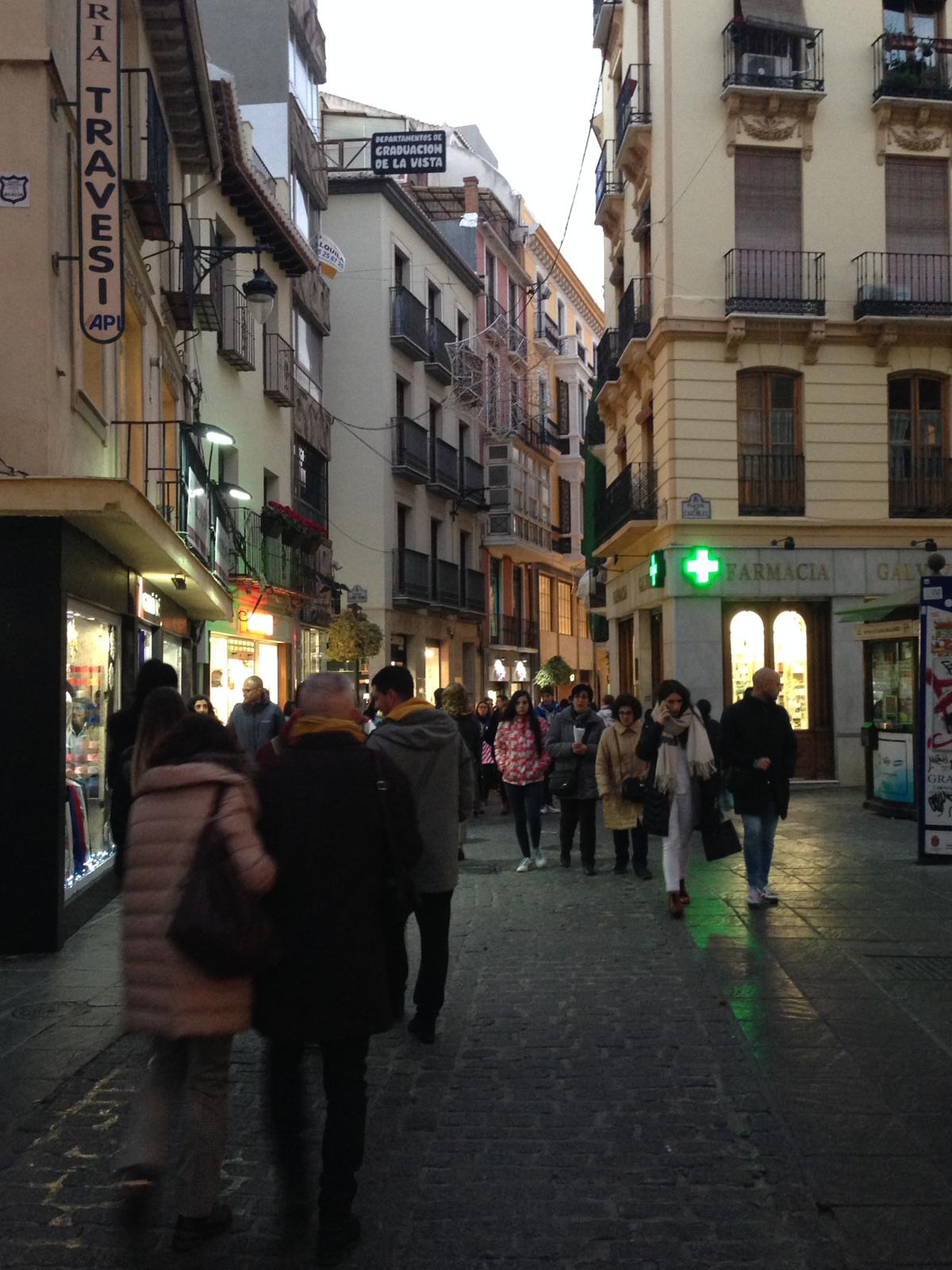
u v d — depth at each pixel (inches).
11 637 324.8
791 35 871.7
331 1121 151.9
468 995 279.7
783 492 869.2
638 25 942.4
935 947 319.9
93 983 291.1
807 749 866.8
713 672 848.3
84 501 315.3
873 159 882.1
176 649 634.2
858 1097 204.8
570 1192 167.3
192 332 698.8
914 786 628.1
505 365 1679.4
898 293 874.8
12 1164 178.2
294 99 1002.7
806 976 290.0
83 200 345.7
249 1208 163.8
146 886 155.1
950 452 887.1
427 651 1364.4
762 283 864.9
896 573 867.4
